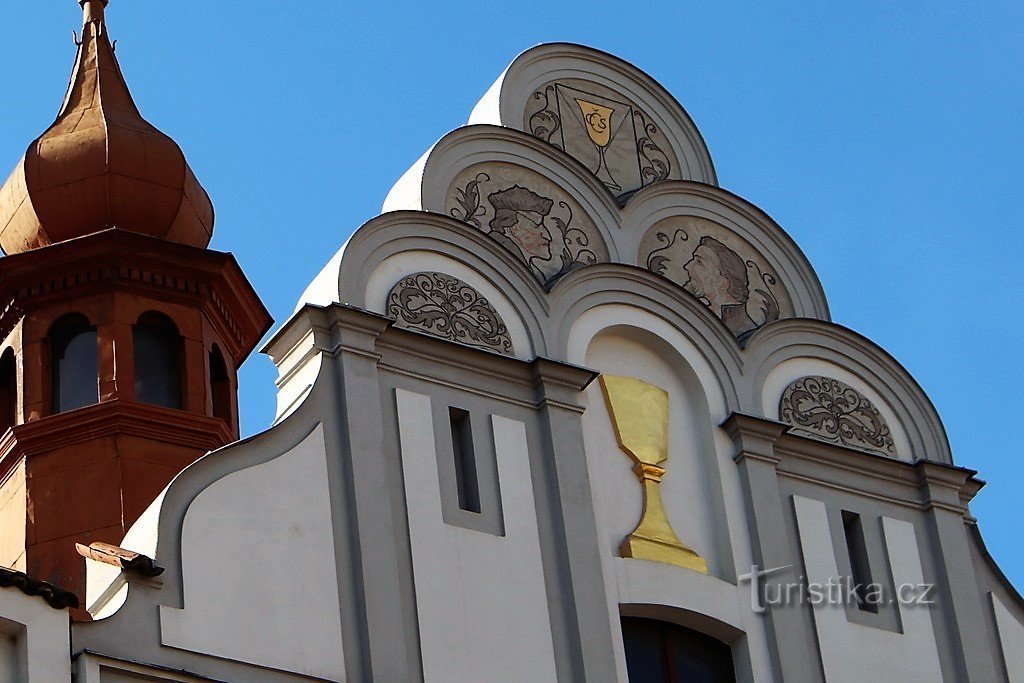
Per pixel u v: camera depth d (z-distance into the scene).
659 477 26.80
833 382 28.73
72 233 31.94
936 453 28.92
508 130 28.00
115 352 29.91
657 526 26.42
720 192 29.42
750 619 26.44
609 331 27.41
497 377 26.16
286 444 24.48
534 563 25.22
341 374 25.14
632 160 29.38
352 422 24.86
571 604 25.14
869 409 28.78
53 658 21.67
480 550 24.95
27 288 30.50
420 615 24.20
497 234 27.38
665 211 28.94
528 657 24.62
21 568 28.78
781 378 28.41
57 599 21.88
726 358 28.02
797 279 29.50
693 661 26.16
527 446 25.94
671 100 30.09
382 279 25.98
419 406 25.45
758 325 28.83
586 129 29.23
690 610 26.02
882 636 27.20
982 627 27.91
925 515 28.42
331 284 25.62
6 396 30.48
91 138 32.12
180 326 30.45
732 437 27.50
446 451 25.38
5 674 21.47
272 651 23.20
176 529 23.33
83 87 33.06
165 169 32.25
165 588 22.95
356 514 24.36
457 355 25.97
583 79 29.55
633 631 25.89
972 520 28.70
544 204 27.91
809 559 27.19
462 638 24.33
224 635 23.00
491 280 26.72
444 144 27.39
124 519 28.70
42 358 30.16
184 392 30.09
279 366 25.58
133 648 22.45
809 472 27.86
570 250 27.80
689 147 30.00
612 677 24.92
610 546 25.97
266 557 23.69
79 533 28.73
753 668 26.16
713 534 26.91
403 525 24.62
